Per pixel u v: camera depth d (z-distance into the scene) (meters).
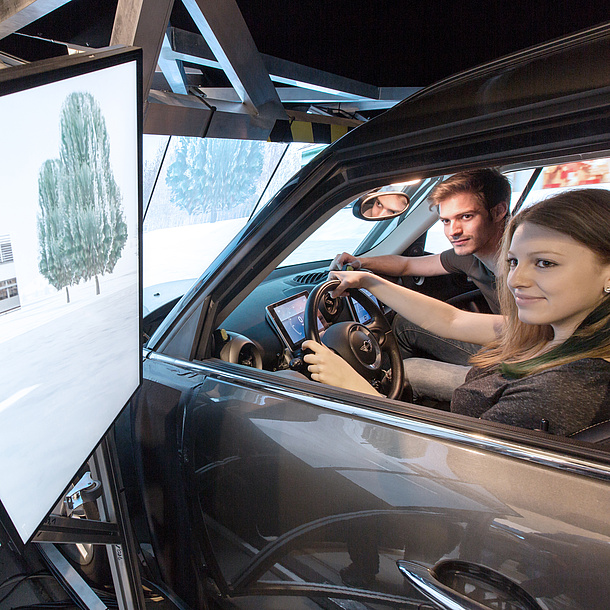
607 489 0.63
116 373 0.79
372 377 1.33
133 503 1.35
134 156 0.70
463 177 1.29
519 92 0.69
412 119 0.80
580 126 0.67
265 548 0.98
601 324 0.80
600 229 0.75
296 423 0.91
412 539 0.76
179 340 1.20
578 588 0.62
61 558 1.19
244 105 1.50
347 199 0.96
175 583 1.28
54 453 0.62
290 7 2.73
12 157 0.44
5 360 0.47
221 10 1.16
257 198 3.58
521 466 0.69
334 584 0.88
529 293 0.86
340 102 2.66
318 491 0.86
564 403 0.79
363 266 1.91
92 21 1.43
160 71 1.48
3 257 0.45
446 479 0.73
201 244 3.50
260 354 1.27
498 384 0.92
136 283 0.78
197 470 1.08
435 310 1.37
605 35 0.65
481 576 0.70
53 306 0.55
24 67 0.43
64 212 0.54
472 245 1.42
